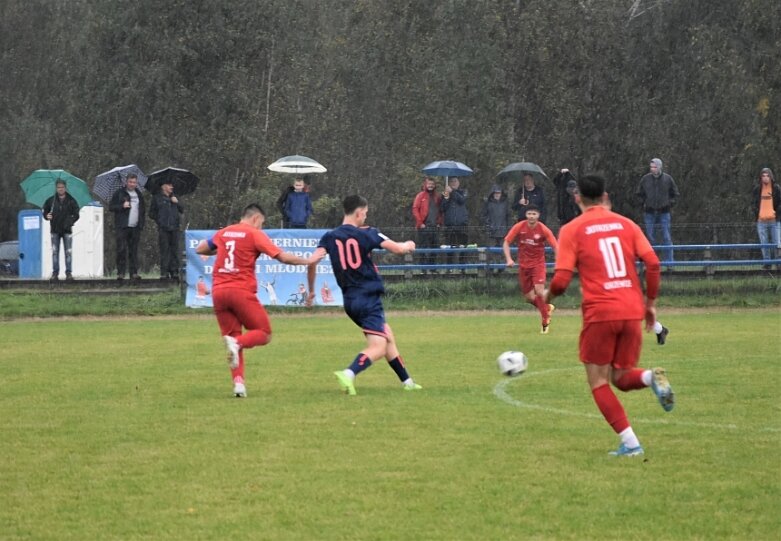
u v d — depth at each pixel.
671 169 132.62
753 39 132.25
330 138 146.25
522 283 65.19
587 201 27.78
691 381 41.97
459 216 90.06
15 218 153.25
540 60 137.75
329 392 39.41
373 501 23.11
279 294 83.12
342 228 38.97
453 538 20.45
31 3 160.00
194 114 143.38
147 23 145.88
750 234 93.69
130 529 21.22
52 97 155.62
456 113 138.50
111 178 97.00
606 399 27.53
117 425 32.47
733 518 21.70
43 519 21.98
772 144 127.88
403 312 84.31
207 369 47.06
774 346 55.62
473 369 46.44
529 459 27.20
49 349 56.66
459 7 140.50
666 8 138.88
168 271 88.75
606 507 22.56
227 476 25.53
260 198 137.88
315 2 156.25
